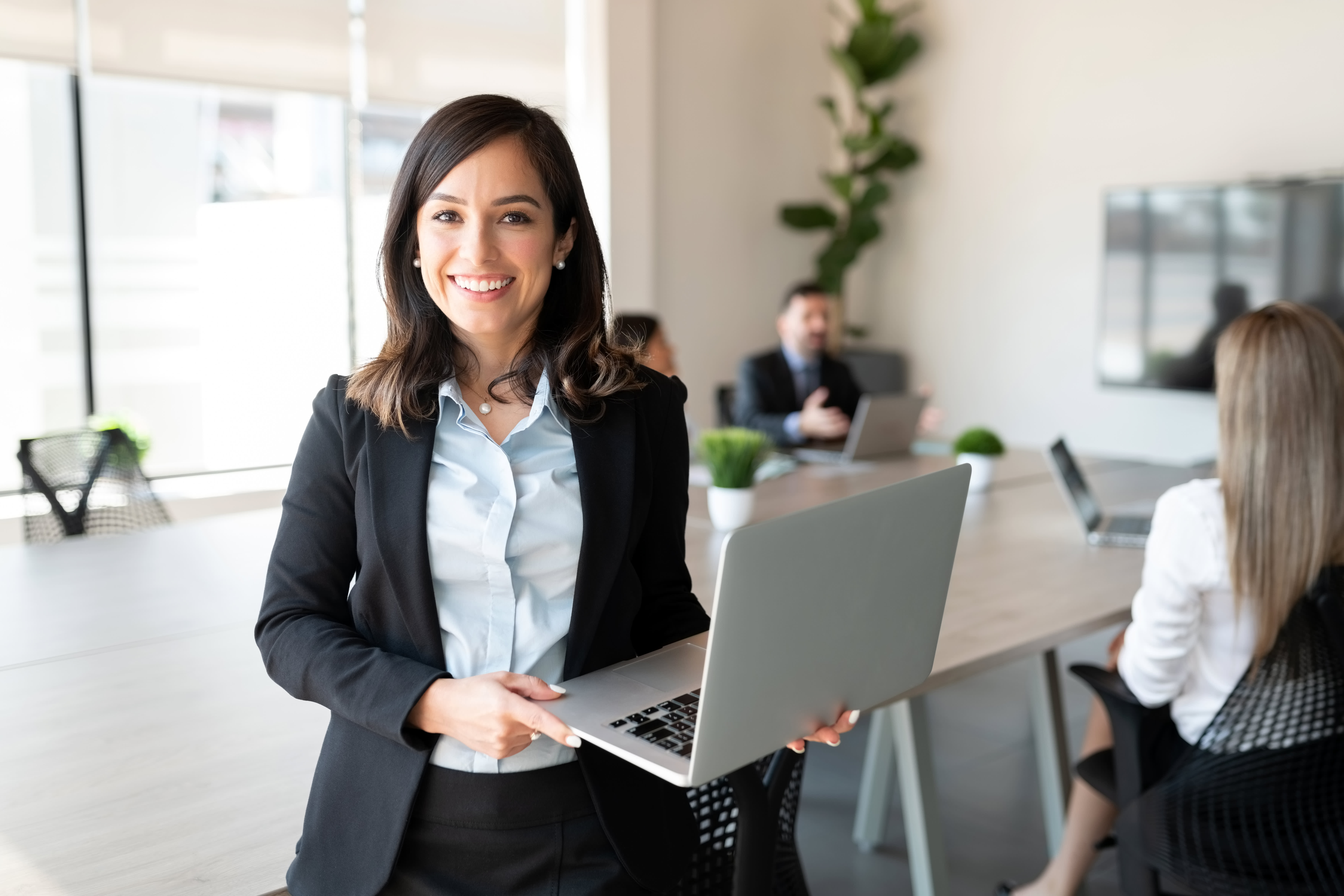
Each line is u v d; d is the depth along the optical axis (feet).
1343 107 16.48
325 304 17.33
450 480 3.66
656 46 19.99
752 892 3.91
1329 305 16.33
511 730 3.30
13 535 14.57
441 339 3.80
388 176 17.60
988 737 11.12
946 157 21.45
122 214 15.47
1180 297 17.99
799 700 3.34
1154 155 18.61
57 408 15.30
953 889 8.39
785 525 3.05
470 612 3.68
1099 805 7.22
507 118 3.58
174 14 14.97
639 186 19.43
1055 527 9.88
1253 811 5.64
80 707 5.73
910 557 3.60
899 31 21.86
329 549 3.77
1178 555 5.88
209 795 4.71
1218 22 17.66
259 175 16.53
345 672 3.49
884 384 21.65
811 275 23.20
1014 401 20.93
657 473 4.05
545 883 3.64
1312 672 5.48
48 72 14.60
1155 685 5.99
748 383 15.64
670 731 3.27
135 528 10.35
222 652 6.61
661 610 4.19
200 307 16.26
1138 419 19.27
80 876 4.01
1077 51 19.39
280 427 17.12
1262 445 5.50
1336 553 5.46
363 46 16.76
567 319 3.97
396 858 3.52
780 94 22.13
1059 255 19.99
